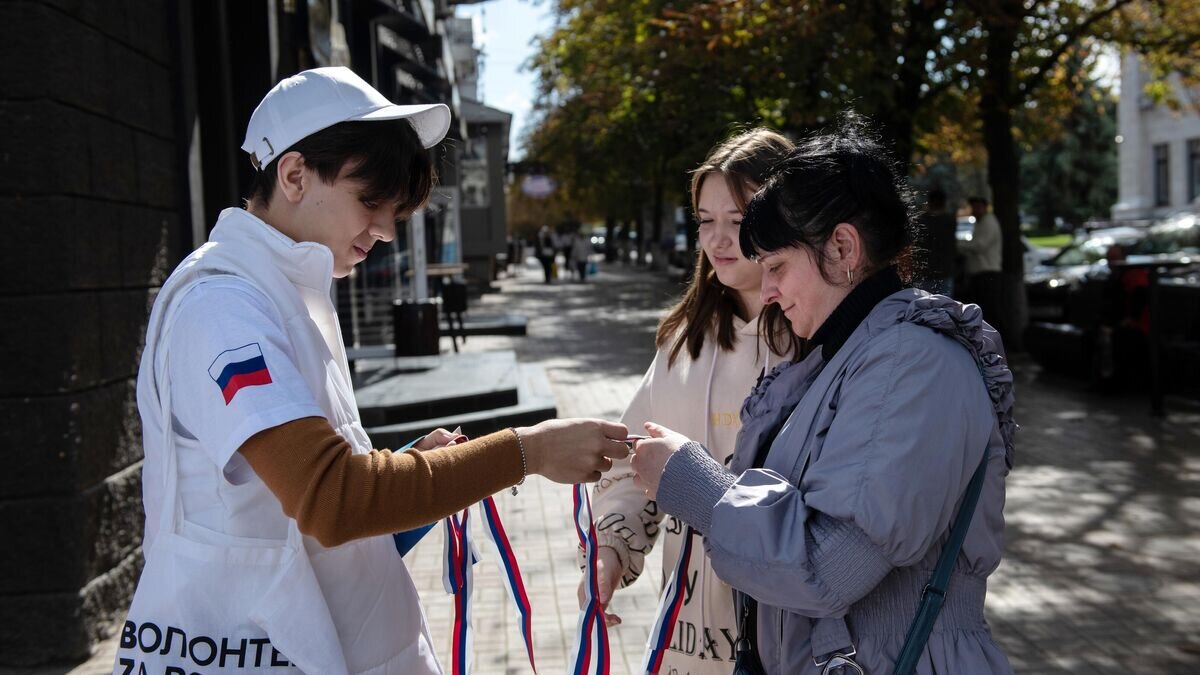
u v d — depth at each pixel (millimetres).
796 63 12625
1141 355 10141
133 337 4754
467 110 31922
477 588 5102
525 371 11828
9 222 4070
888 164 1883
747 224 1901
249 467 1713
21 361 4102
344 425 1853
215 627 1710
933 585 1764
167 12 5262
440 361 11453
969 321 1809
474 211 32125
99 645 4352
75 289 4184
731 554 1753
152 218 4992
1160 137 43312
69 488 4172
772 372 2049
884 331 1798
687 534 2271
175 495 1724
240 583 1714
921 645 1742
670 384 2627
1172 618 4641
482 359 11633
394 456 1691
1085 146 54219
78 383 4203
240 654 1707
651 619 4648
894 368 1735
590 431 1896
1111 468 7387
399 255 13672
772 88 13383
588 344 16359
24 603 4164
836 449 1735
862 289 1879
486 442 1794
